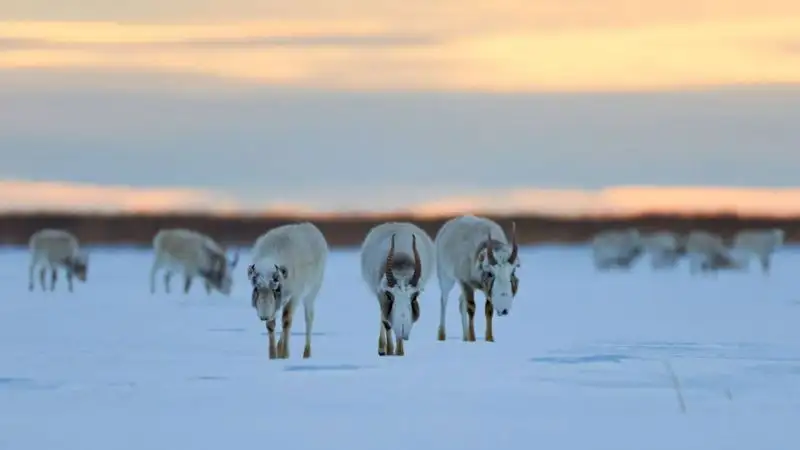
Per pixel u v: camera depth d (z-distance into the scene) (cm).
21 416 2828
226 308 6850
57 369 3806
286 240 4150
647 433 2553
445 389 3269
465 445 2419
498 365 3853
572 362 3956
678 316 6094
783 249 19200
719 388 3312
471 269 4675
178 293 8600
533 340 4759
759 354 4253
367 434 2547
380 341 4188
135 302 7412
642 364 3894
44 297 7862
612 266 12462
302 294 4156
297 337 4931
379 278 4278
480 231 4762
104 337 4959
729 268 11950
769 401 3047
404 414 2823
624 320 5853
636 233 12644
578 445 2416
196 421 2731
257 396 3148
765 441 2459
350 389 3275
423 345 4547
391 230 4559
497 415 2808
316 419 2750
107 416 2819
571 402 3022
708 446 2405
